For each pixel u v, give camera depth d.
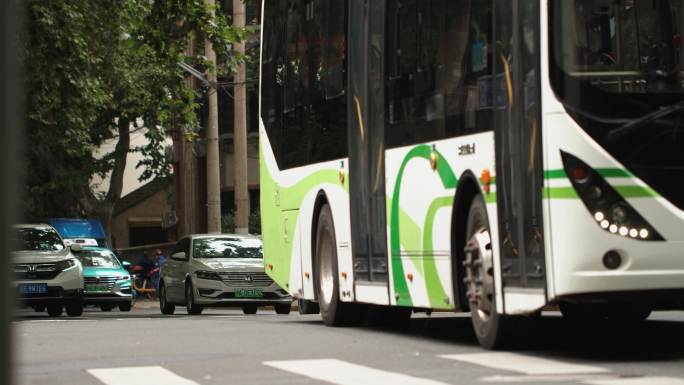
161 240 111.00
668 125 16.27
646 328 24.02
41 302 50.88
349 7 26.55
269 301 52.34
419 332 25.80
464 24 19.78
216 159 64.12
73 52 58.56
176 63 58.75
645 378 14.17
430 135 21.31
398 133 23.14
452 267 20.36
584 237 16.06
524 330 18.89
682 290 16.23
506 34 17.89
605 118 16.23
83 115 65.25
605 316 24.36
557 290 16.22
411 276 22.52
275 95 33.00
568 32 16.47
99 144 82.94
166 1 56.88
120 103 76.31
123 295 65.25
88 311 70.88
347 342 22.52
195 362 18.27
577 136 16.19
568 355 18.02
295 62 31.05
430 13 21.45
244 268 52.28
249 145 93.00
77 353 20.89
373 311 28.73
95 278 64.62
